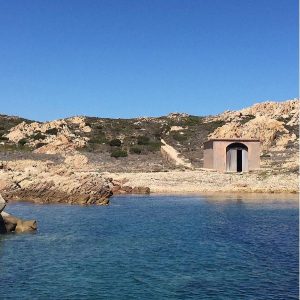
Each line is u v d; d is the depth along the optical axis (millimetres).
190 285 22172
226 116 146500
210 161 90250
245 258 27453
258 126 113312
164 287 21891
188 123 140625
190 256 28000
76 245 31281
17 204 56656
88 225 39938
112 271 24609
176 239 33375
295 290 21438
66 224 40469
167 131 130250
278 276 23656
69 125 130250
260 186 72875
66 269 25016
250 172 84000
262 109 144125
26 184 61125
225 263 26297
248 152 88000
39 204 56781
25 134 119062
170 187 74438
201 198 63406
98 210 50688
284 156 96438
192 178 79562
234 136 112688
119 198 64438
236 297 20484
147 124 139250
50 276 23672
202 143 114688
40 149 104562
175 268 25250
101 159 98812
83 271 24625
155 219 43594
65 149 104625
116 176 80375
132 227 38844
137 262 26547
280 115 128625
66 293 21000
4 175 63531
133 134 125750
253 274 24031
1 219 36156
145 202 59000
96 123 136625
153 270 24859
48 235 35031
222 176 79812
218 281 22828
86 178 60500
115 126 135000
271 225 39750
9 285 22156
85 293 21000
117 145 112250
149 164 95812
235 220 42812
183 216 45625
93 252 29156
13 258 27484
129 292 21141
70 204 57000
